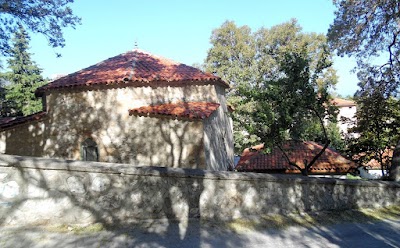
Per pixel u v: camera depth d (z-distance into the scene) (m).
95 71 14.29
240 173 7.49
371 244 6.56
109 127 12.83
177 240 5.56
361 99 16.98
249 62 33.84
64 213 5.51
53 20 12.57
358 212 9.34
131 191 6.10
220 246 5.57
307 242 6.32
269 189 7.81
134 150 12.53
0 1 10.82
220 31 34.69
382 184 10.69
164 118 12.41
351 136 20.97
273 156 17.66
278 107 10.61
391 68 15.53
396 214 9.79
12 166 5.21
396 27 14.52
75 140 13.02
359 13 14.55
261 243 5.98
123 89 12.99
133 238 5.38
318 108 10.98
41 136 13.19
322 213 8.60
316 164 16.19
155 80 13.14
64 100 13.21
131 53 16.92
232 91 31.73
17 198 5.21
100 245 4.96
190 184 6.68
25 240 4.76
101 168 5.85
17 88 32.03
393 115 16.45
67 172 5.62
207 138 12.60
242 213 7.24
